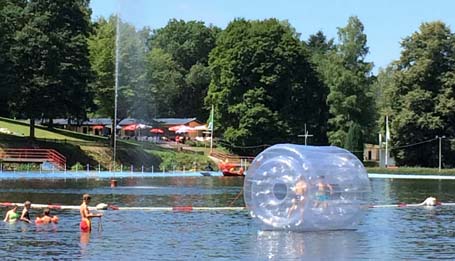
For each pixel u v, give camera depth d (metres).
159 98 142.75
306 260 21.72
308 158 28.45
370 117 123.06
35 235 27.05
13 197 45.72
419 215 36.34
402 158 107.81
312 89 121.94
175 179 74.56
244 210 38.19
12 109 93.00
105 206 38.22
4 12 91.38
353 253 23.06
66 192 50.75
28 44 90.06
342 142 115.81
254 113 114.88
